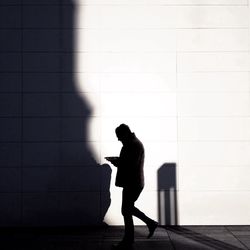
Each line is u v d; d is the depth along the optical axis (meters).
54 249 5.39
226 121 6.71
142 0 6.73
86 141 6.71
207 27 6.73
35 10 6.74
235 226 6.65
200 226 6.66
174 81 6.72
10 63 6.71
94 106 6.71
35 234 6.22
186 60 6.72
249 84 6.70
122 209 5.38
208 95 6.72
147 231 6.34
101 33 6.72
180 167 6.70
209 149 6.71
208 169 6.70
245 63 6.71
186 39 6.72
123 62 6.71
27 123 6.71
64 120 6.72
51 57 6.73
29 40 6.73
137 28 6.73
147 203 6.70
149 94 6.71
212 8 6.72
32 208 6.69
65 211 6.70
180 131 6.71
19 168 6.70
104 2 6.71
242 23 6.72
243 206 6.69
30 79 6.72
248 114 6.70
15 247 5.49
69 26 6.73
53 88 6.73
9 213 6.68
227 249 5.32
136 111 6.70
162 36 6.73
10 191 6.68
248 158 6.69
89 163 6.71
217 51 6.72
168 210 6.70
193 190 6.70
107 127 6.70
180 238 5.90
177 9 6.73
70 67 6.73
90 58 6.72
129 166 5.32
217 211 6.70
